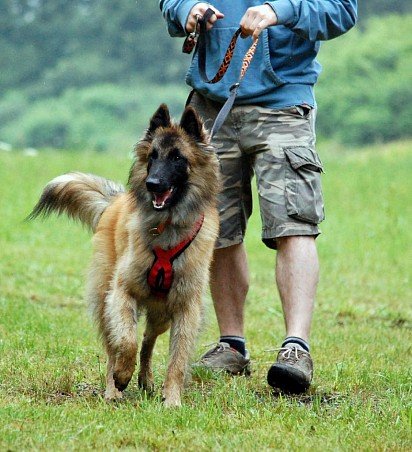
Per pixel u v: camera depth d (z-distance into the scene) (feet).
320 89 327.67
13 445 25.20
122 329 31.42
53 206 37.17
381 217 98.48
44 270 61.16
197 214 32.24
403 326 50.49
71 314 47.19
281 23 33.17
